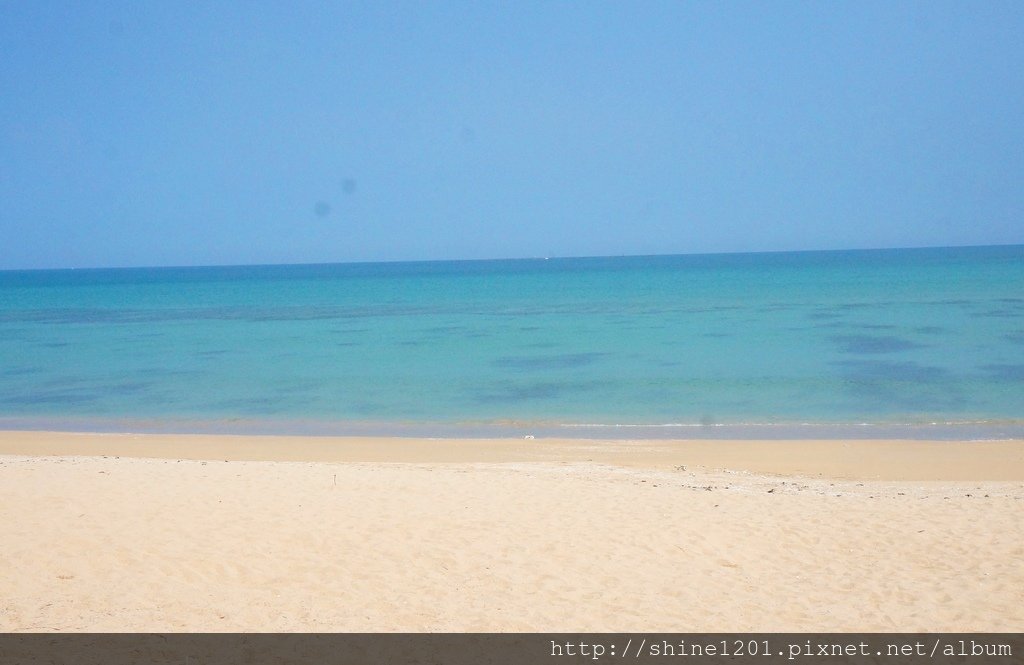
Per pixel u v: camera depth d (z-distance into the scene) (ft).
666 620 23.08
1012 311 138.82
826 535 30.73
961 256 501.15
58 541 27.50
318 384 85.87
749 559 28.17
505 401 74.43
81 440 60.13
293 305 215.92
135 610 22.35
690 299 194.90
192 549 27.35
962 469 48.24
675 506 34.40
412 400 75.87
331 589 24.52
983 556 28.48
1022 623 23.06
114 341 129.39
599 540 29.68
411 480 38.37
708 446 55.36
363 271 614.34
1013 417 62.59
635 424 63.41
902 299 171.83
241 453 55.11
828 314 143.95
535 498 35.19
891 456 51.65
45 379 91.71
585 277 361.30
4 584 23.72
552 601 24.20
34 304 236.84
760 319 139.13
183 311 199.11
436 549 28.30
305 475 39.24
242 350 115.44
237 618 22.21
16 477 36.99
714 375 84.94
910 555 28.68
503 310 179.63
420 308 193.67
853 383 78.18
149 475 38.45
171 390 83.66
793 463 50.16
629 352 103.55
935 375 80.79
